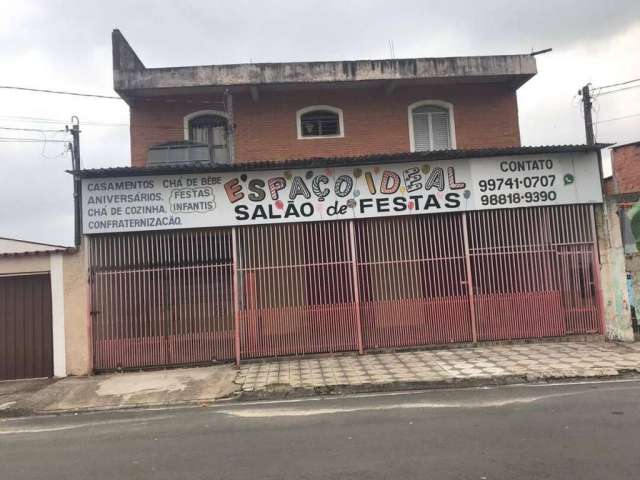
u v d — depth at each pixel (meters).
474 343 11.23
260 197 11.11
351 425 6.26
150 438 6.19
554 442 5.18
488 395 7.56
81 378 10.29
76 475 4.98
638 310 11.45
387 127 15.08
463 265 11.37
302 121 15.11
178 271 10.91
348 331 11.05
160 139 14.66
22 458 5.66
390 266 11.29
